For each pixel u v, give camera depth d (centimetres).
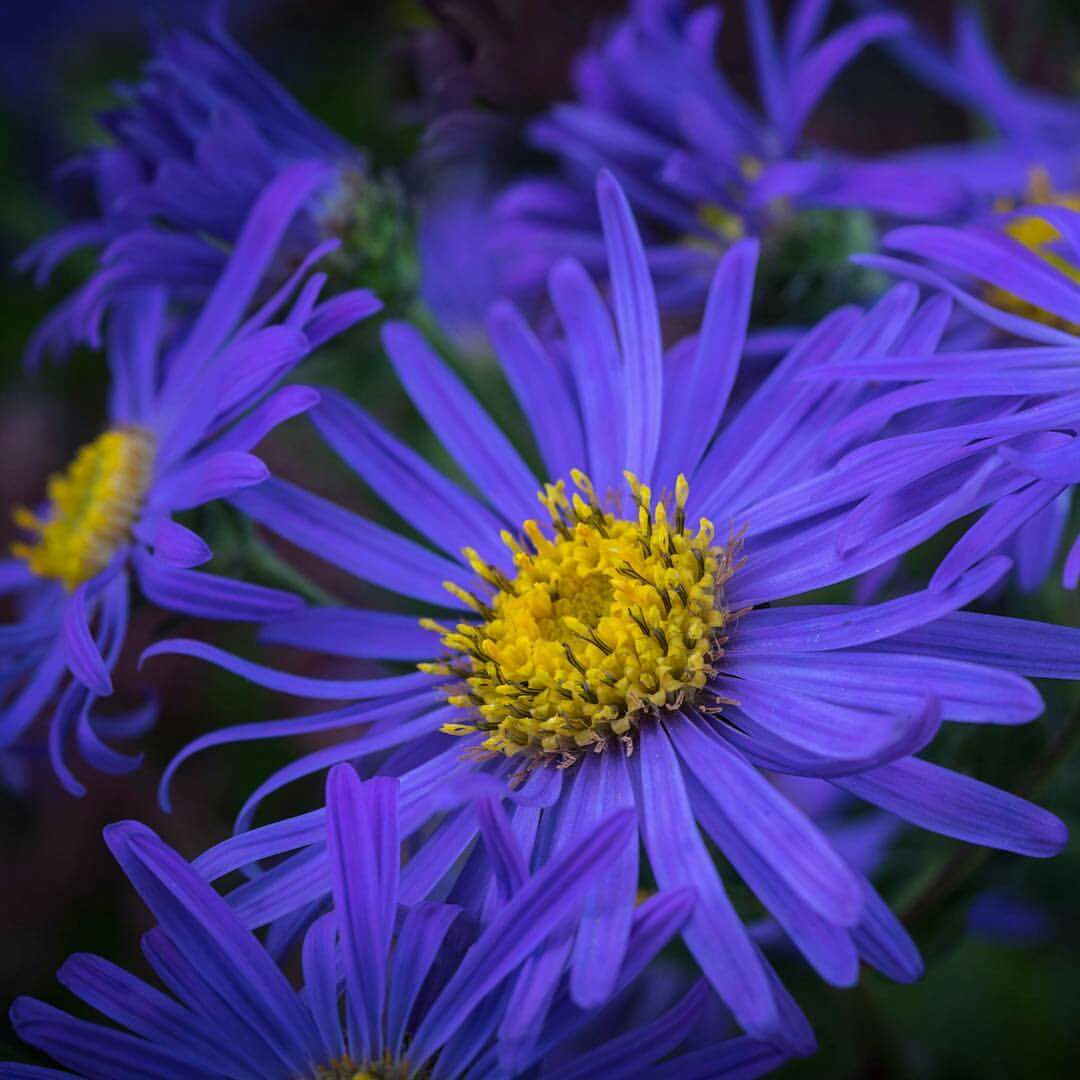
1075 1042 16
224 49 14
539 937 10
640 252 13
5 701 15
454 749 12
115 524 14
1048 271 12
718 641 12
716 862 12
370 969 11
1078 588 15
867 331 12
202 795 16
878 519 11
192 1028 11
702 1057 10
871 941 10
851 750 11
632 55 15
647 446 13
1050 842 10
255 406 13
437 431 13
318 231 15
